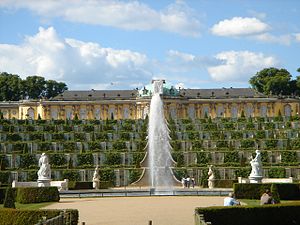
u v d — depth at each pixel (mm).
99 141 120250
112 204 61531
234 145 121125
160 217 48281
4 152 114375
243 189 67562
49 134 125500
